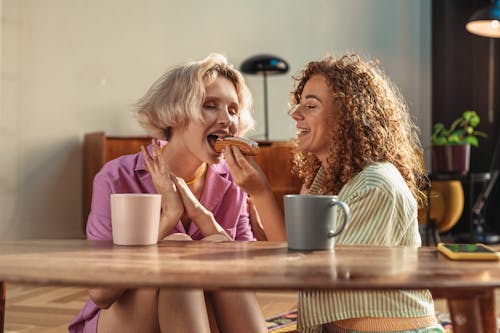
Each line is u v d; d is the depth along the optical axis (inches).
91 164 173.5
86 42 186.2
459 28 217.8
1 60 172.6
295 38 216.1
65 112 182.9
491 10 167.5
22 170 176.1
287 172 175.2
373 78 47.7
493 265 30.1
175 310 39.5
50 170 180.4
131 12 192.9
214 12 205.3
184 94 54.8
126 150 167.2
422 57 226.4
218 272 27.1
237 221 61.7
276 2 213.5
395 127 47.6
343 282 25.1
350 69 47.6
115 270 27.6
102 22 188.5
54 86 181.3
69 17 183.6
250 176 51.5
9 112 174.1
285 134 213.9
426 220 172.1
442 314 98.4
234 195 61.1
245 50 209.6
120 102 191.0
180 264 29.5
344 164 45.9
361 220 39.8
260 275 26.3
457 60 218.1
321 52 219.1
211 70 55.9
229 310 42.6
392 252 34.4
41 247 36.9
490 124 214.2
